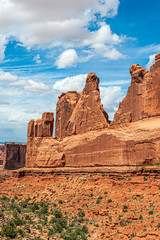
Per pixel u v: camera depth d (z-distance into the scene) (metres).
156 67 56.03
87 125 71.19
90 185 58.44
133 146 55.25
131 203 44.78
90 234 40.62
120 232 37.84
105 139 62.28
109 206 46.81
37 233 42.31
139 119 58.59
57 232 42.78
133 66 62.09
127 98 62.25
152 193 44.34
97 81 72.75
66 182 65.94
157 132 52.00
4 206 57.62
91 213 47.47
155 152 51.34
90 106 71.44
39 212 52.91
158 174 48.09
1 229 41.94
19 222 45.72
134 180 50.59
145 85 58.75
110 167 58.62
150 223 37.16
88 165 66.38
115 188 52.19
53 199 60.53
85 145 68.38
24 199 65.06
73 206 52.88
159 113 54.66
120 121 62.31
